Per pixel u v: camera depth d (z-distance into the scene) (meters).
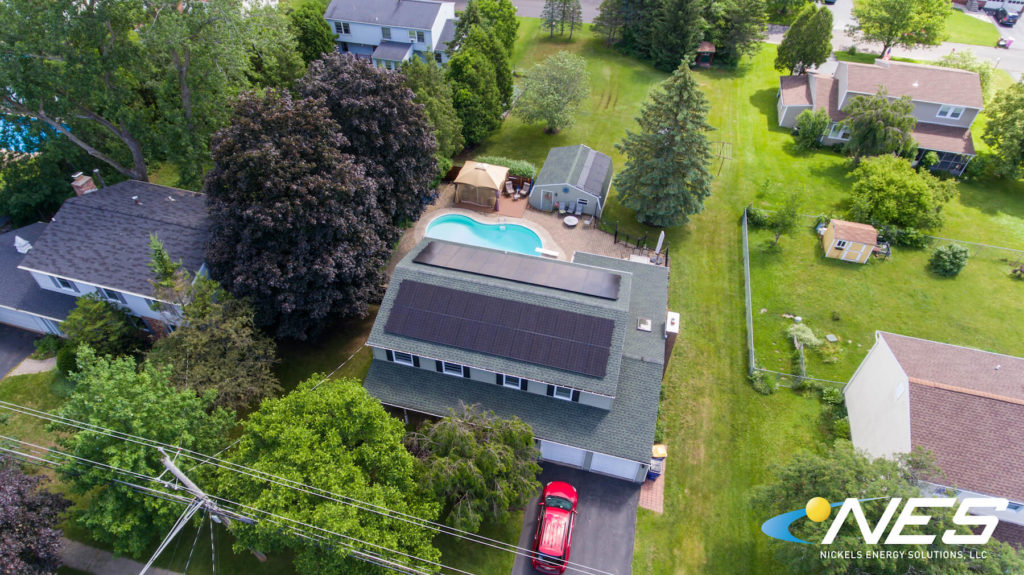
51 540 20.14
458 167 47.59
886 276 38.84
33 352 32.06
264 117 28.06
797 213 41.56
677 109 37.72
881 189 42.50
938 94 49.97
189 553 23.73
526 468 23.08
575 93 52.03
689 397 30.70
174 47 32.84
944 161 50.03
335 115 32.72
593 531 24.72
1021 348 33.81
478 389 27.05
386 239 33.88
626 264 33.78
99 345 29.33
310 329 31.27
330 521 18.38
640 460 24.53
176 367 25.36
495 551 23.98
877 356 27.73
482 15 61.06
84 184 34.78
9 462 21.66
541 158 50.88
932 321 35.56
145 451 20.39
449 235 41.72
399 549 19.88
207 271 30.25
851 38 75.12
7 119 35.53
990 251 40.97
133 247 31.05
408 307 27.88
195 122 37.06
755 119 58.28
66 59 31.38
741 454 28.02
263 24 42.72
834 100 54.19
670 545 24.44
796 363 32.66
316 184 27.34
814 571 20.66
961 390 23.50
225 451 23.77
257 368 26.94
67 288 31.75
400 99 33.66
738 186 47.81
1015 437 22.53
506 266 30.55
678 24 63.06
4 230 39.31
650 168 40.34
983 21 83.44
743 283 38.22
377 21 62.16
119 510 20.62
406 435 24.31
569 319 26.80
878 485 20.27
